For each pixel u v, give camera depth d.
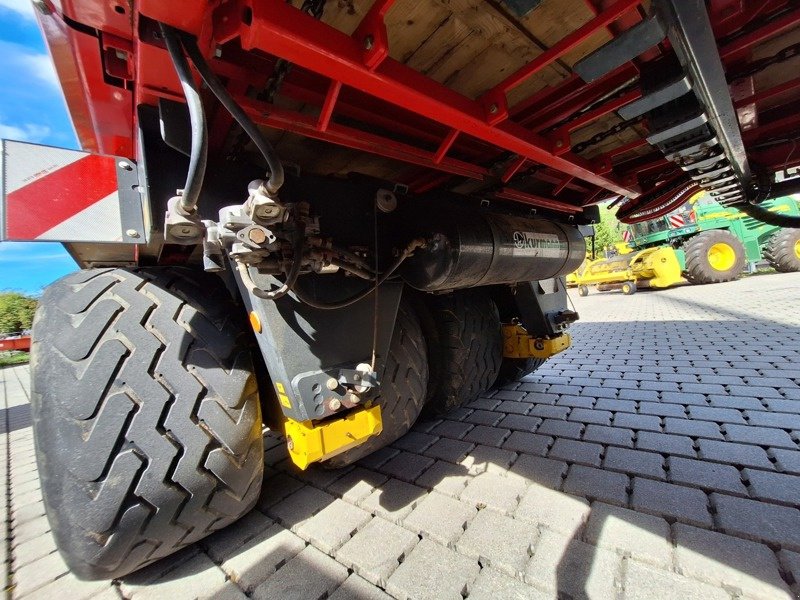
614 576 1.20
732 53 1.25
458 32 1.18
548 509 1.55
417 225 1.70
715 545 1.29
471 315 2.67
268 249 1.05
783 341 4.05
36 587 1.42
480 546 1.37
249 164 1.38
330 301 1.42
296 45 0.83
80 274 1.47
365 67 0.94
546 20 1.15
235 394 1.36
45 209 1.08
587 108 1.50
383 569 1.30
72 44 0.94
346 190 1.59
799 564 1.18
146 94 1.05
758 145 2.32
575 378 3.49
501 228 1.97
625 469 1.80
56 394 1.17
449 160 1.73
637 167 2.45
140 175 1.24
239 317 1.53
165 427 1.24
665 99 1.21
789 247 11.04
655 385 3.04
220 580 1.34
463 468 1.96
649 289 13.19
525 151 1.56
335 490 1.85
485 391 3.00
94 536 1.16
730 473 1.70
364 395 1.41
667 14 0.88
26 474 2.56
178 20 0.76
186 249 1.73
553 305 3.08
